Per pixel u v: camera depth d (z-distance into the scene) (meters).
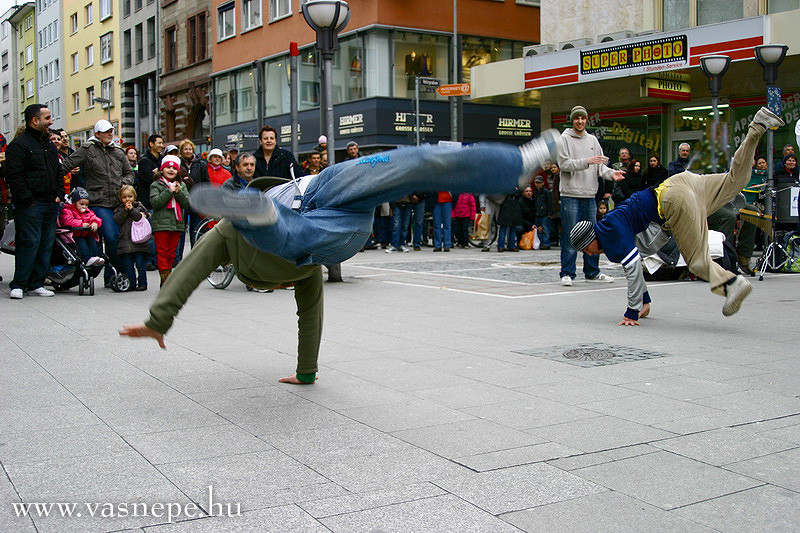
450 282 11.56
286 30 34.97
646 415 4.65
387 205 18.45
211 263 4.52
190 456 3.93
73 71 62.78
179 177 10.82
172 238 10.87
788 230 12.70
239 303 9.53
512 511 3.25
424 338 7.17
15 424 4.46
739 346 6.71
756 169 14.12
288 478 3.63
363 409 4.80
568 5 21.64
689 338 7.09
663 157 20.78
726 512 3.24
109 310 8.91
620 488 3.50
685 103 20.39
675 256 11.32
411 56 30.98
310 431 4.35
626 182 16.02
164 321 4.41
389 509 3.27
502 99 22.84
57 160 9.98
